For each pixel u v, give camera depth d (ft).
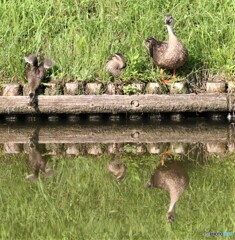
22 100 53.62
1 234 37.19
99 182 44.32
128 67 54.85
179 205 40.45
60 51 56.39
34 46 56.70
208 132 52.65
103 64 55.57
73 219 39.22
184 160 47.24
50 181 44.62
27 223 38.86
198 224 37.99
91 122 54.49
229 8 58.13
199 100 53.42
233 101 53.42
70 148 49.70
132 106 53.52
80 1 59.06
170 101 53.47
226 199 41.29
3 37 57.00
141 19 57.47
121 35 57.26
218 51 55.72
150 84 54.24
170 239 36.09
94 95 53.72
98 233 37.19
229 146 49.62
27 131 53.36
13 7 58.34
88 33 56.95
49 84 54.60
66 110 53.72
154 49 54.03
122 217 39.19
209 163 46.62
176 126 54.08
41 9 58.65
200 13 57.82
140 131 53.31
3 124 54.65
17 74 55.72
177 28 57.31
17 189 43.52
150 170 45.62
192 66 55.42
